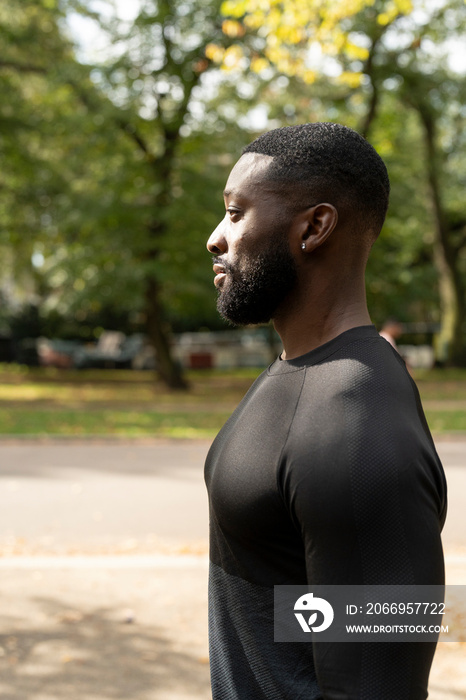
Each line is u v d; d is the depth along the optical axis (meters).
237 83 17.89
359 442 0.87
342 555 0.85
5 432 11.77
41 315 30.09
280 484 0.94
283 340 1.10
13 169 19.00
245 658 1.02
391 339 10.35
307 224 1.03
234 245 1.07
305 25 9.96
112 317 30.70
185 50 17.80
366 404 0.91
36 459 9.62
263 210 1.04
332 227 1.01
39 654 3.81
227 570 1.05
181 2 17.44
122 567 5.25
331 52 10.15
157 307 20.62
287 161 1.03
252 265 1.05
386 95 22.19
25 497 7.41
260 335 29.52
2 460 9.53
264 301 1.07
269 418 0.99
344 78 10.98
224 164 18.62
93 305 19.30
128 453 10.12
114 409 15.57
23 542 5.89
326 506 0.86
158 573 5.12
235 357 29.25
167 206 17.91
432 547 0.85
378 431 0.88
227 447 1.04
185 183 17.73
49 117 19.02
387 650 0.83
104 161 18.58
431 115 23.69
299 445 0.92
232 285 1.08
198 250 17.75
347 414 0.90
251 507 0.96
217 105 18.44
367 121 20.95
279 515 0.95
